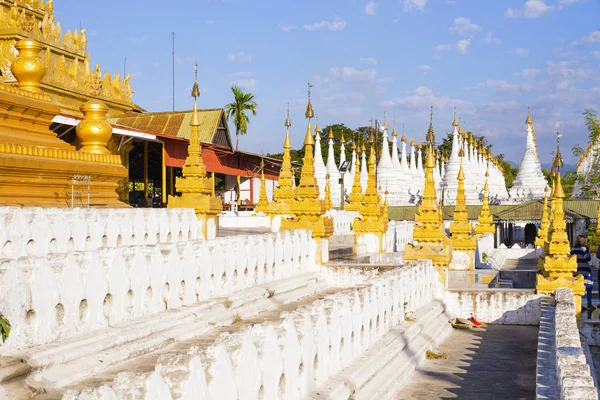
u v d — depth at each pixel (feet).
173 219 58.59
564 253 61.77
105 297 34.91
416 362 45.75
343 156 189.57
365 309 41.47
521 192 233.96
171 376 20.86
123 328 34.68
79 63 87.10
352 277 66.28
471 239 88.58
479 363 47.47
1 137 52.26
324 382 33.68
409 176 222.89
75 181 56.44
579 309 59.57
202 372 21.79
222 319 43.11
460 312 63.67
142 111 149.07
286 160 101.91
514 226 238.89
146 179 107.96
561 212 62.03
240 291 50.14
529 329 60.13
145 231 53.88
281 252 58.85
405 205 200.34
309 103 68.39
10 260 29.09
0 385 26.11
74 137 87.40
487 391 40.29
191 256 43.34
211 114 141.90
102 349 32.17
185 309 41.24
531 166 237.04
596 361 53.57
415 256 64.85
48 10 85.71
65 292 31.65
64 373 28.89
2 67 76.28
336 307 36.04
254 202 170.50
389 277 48.93
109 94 89.15
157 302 39.63
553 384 32.24
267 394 26.94
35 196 53.06
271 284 55.36
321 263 67.31
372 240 94.99
